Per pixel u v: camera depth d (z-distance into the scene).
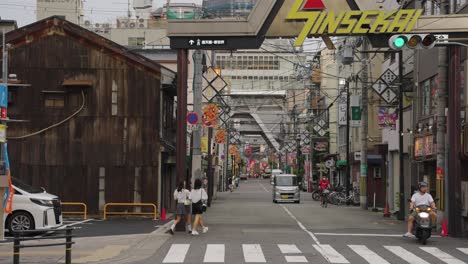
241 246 17.38
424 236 18.19
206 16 28.67
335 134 67.56
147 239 19.03
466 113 21.52
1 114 17.05
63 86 28.34
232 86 82.62
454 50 20.84
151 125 28.34
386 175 39.84
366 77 38.50
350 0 20.30
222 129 51.28
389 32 20.14
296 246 17.50
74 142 28.25
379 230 23.08
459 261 14.91
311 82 75.81
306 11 20.41
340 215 32.03
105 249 16.69
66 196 28.06
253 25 20.69
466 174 21.22
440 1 21.84
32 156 28.19
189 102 49.81
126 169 28.16
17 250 12.09
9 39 28.39
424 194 19.16
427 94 28.83
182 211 20.81
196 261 14.49
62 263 13.98
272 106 90.31
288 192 46.94
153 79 28.48
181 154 21.41
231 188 74.19
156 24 64.12
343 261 14.70
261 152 174.75
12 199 18.98
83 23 65.06
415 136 30.00
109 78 28.47
